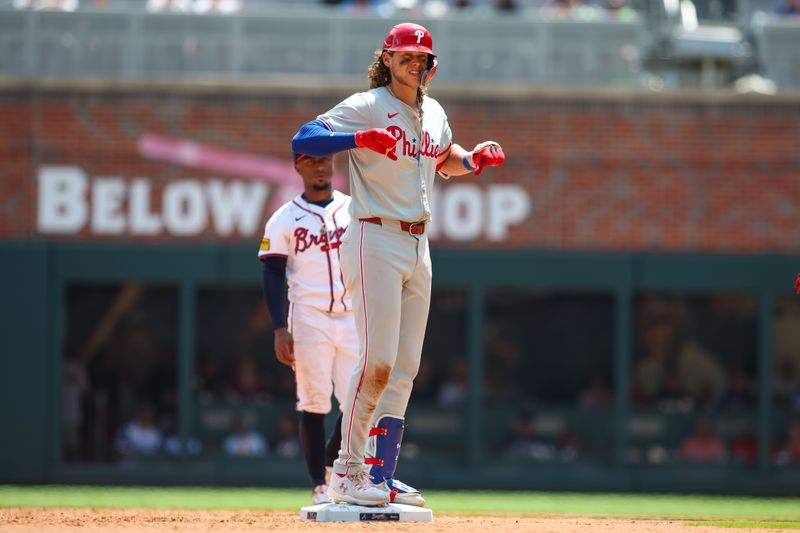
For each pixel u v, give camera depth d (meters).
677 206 52.38
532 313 62.34
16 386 51.81
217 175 52.31
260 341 61.22
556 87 52.00
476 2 60.22
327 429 26.09
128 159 52.31
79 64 52.44
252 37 52.31
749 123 52.34
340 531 17.19
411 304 18.91
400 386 19.23
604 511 36.31
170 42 52.41
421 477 52.88
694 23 54.50
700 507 40.44
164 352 59.19
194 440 54.25
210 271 52.16
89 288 58.91
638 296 60.25
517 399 59.50
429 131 18.50
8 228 52.19
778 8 57.12
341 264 18.80
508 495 48.31
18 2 54.19
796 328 60.72
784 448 56.16
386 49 18.25
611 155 52.28
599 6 59.25
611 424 54.78
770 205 52.25
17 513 22.53
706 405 58.25
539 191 52.31
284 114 52.25
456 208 52.28
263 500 39.38
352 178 18.48
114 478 52.19
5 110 52.12
